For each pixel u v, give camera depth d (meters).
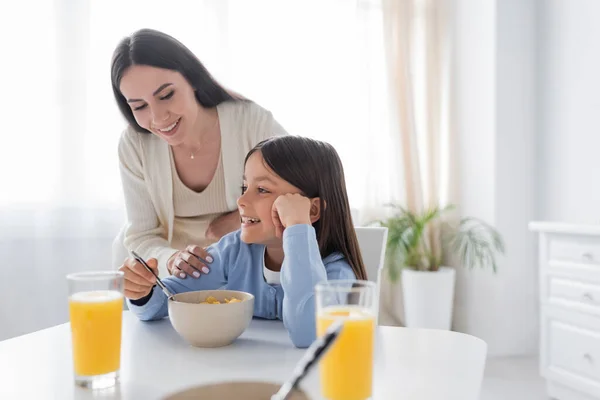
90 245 2.51
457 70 3.11
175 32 2.61
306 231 0.90
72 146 2.46
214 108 1.58
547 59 2.86
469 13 3.00
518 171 2.89
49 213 2.45
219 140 1.60
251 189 1.03
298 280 0.86
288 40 2.81
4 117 2.38
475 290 2.98
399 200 2.98
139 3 2.55
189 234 1.68
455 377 0.69
